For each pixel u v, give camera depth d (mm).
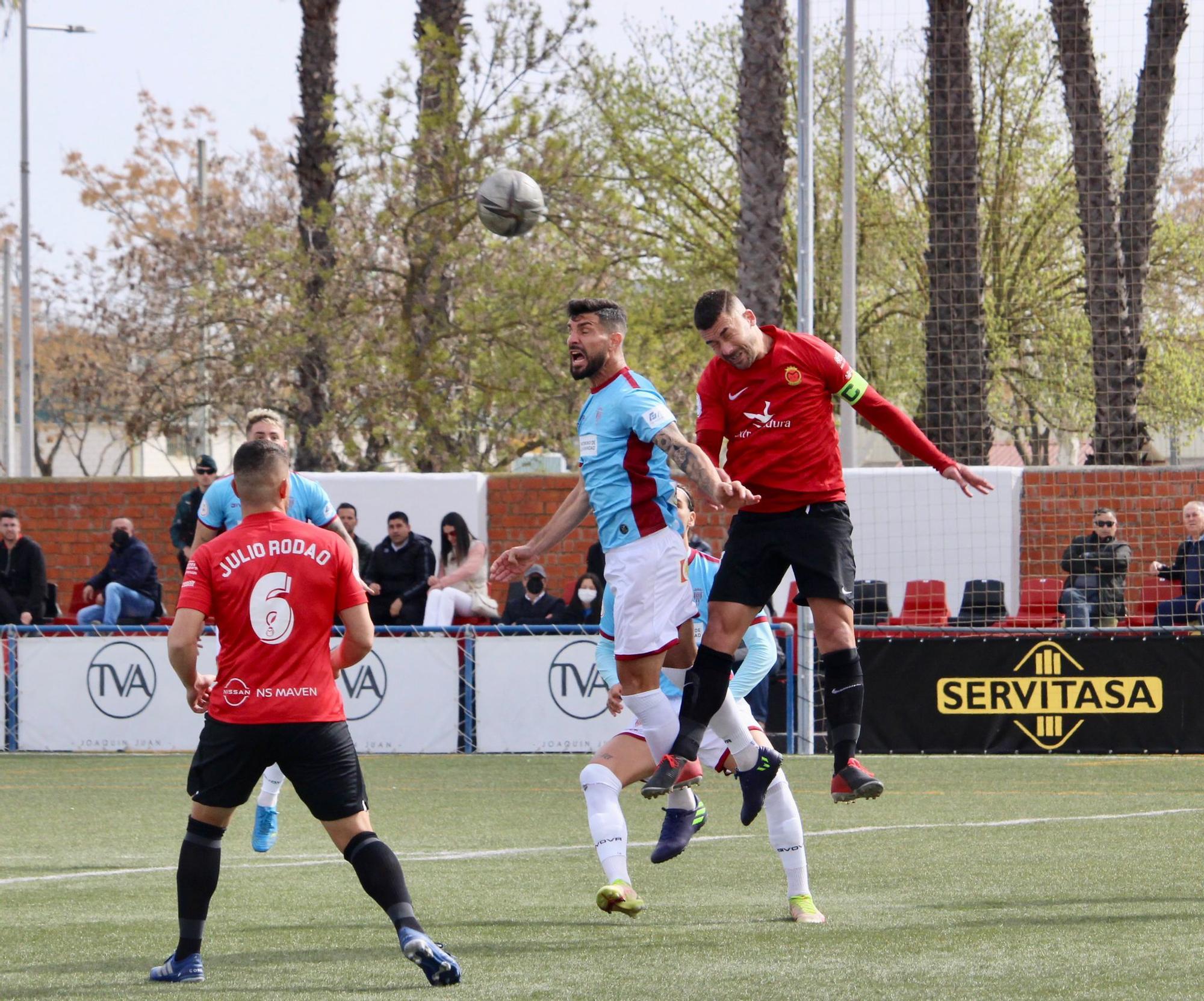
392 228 61344
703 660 15125
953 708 33062
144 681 35156
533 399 60469
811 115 34469
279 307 66312
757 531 15516
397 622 36375
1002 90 73375
